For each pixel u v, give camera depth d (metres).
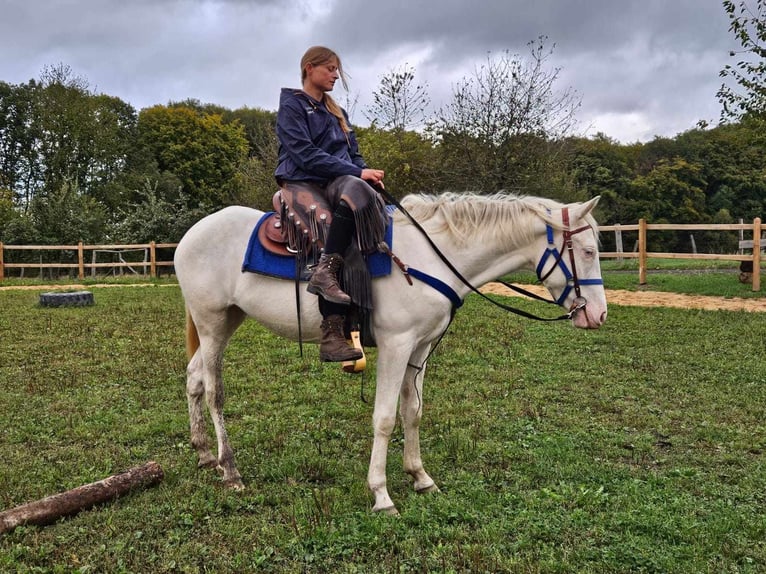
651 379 6.64
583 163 37.97
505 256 3.82
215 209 39.91
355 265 3.49
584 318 3.71
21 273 21.72
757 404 5.68
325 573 2.99
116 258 24.72
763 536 3.25
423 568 2.98
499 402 5.87
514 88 17.75
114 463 4.43
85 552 3.13
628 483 3.95
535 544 3.18
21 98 41.41
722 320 9.83
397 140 18.81
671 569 2.92
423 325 3.63
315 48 3.78
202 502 3.71
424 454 4.54
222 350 4.34
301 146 3.66
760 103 12.68
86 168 39.91
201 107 55.66
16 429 5.13
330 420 5.38
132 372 7.11
